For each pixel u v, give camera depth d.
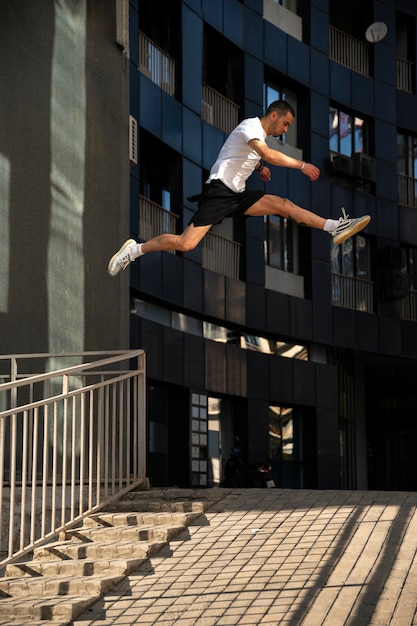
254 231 26.66
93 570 7.88
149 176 23.72
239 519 8.95
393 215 30.80
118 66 14.15
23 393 11.80
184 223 24.20
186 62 24.92
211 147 25.69
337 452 28.42
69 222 12.84
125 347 13.52
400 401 33.62
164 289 22.97
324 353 28.70
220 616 6.85
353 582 7.20
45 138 12.62
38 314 12.18
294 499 9.58
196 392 23.61
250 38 27.34
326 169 29.25
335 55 30.66
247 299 26.06
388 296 29.91
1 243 11.89
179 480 22.92
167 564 8.00
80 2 13.55
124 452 12.53
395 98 31.59
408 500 9.29
